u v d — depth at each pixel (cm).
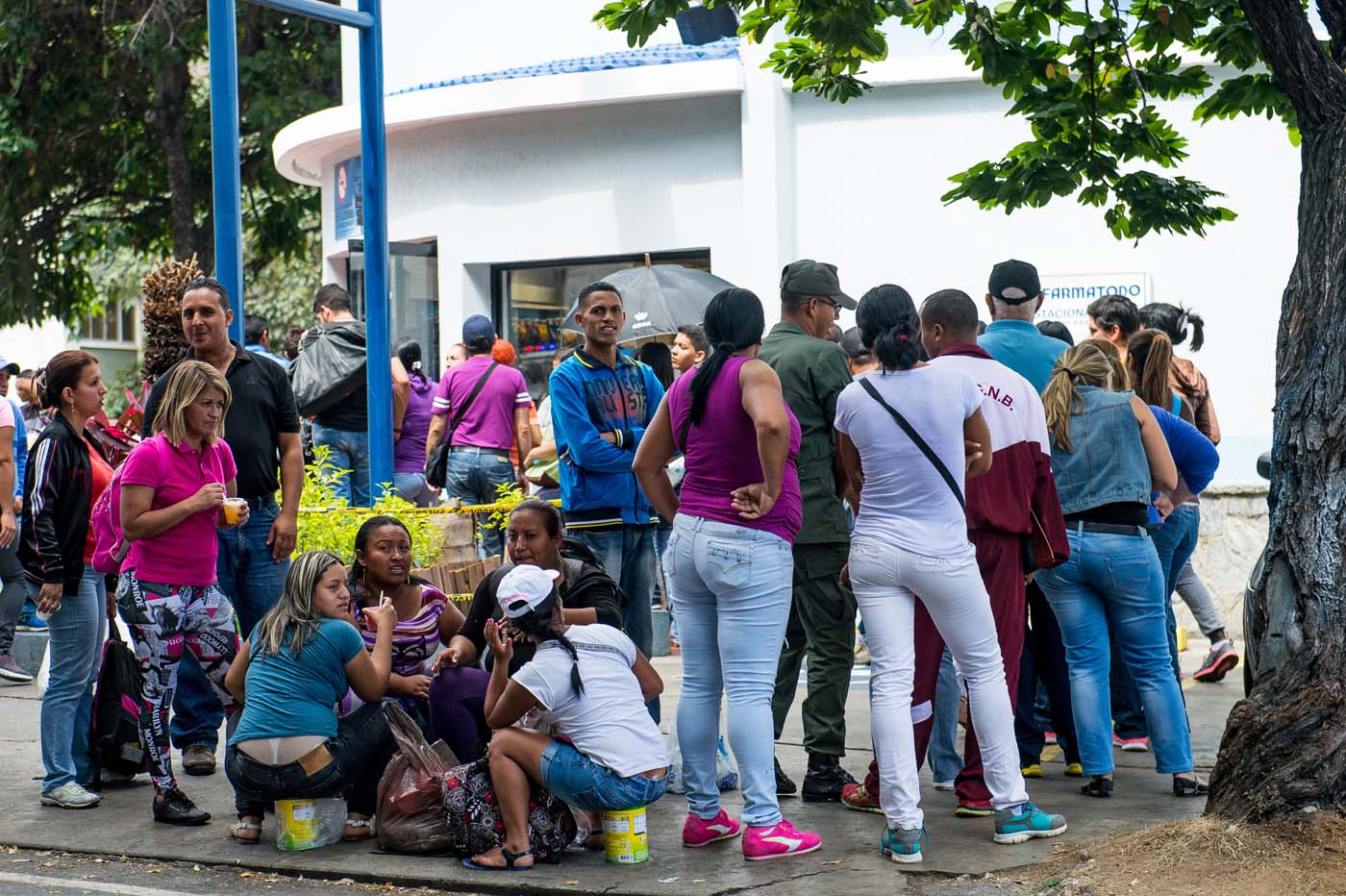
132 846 592
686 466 558
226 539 664
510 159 1345
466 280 1376
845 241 1196
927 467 542
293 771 572
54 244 2366
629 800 545
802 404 620
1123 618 634
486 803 554
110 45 2158
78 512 646
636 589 678
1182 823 532
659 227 1282
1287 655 531
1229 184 1099
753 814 552
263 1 902
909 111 1173
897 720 545
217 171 842
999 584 576
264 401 667
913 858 539
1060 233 1134
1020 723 682
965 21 799
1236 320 1102
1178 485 677
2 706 899
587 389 668
